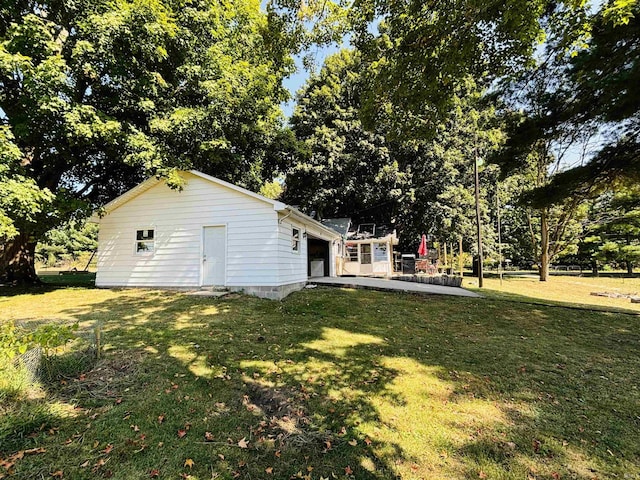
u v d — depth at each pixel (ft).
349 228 78.84
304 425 10.92
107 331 19.12
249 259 32.40
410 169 73.05
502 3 15.88
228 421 10.96
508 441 10.30
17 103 28.17
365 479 8.66
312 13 25.73
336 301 29.84
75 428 10.11
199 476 8.55
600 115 26.05
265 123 44.42
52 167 37.35
